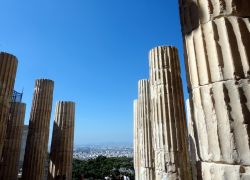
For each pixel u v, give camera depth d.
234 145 3.29
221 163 3.39
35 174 16.14
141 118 14.45
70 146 18.48
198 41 4.12
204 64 3.92
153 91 11.19
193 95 4.11
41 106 17.67
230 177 3.23
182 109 10.69
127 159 44.50
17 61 13.02
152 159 13.05
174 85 10.82
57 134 18.45
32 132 17.00
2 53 12.09
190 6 4.45
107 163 36.59
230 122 3.40
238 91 3.48
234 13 3.88
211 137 3.59
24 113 20.14
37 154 16.61
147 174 12.91
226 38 3.77
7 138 18.09
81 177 27.66
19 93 20.16
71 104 19.36
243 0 4.01
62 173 17.47
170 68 11.06
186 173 9.73
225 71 3.65
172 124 10.19
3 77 11.76
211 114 3.65
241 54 3.64
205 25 4.06
